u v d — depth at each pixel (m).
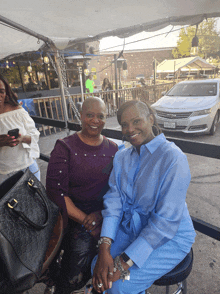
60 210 1.44
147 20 2.55
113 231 1.24
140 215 1.27
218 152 1.54
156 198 1.16
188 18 2.38
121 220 1.38
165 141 1.22
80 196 1.54
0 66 8.40
